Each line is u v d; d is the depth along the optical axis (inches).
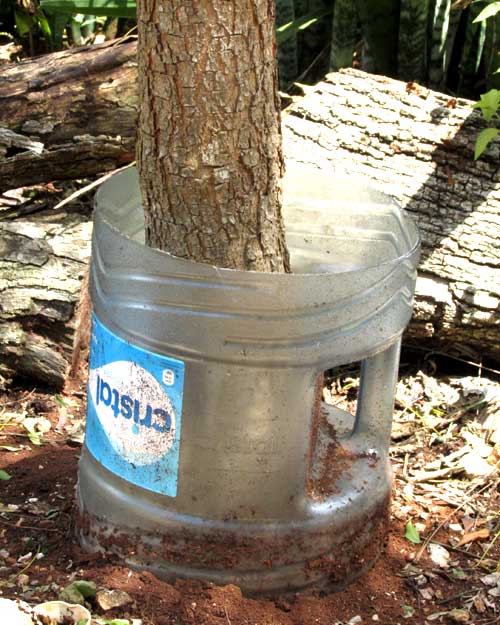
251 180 46.2
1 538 52.3
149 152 46.3
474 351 65.8
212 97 44.7
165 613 47.4
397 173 65.7
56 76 66.1
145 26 44.8
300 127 67.5
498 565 53.0
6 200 70.6
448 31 81.4
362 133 66.7
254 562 47.8
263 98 45.6
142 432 47.1
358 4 76.4
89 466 50.0
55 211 66.6
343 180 52.4
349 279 45.2
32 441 59.7
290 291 44.5
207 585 48.0
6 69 66.6
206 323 44.9
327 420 53.6
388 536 53.6
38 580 49.4
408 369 66.8
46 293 61.6
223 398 45.7
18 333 62.1
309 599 48.8
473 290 63.2
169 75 44.7
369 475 50.5
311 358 45.7
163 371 45.9
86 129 66.6
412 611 49.8
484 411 62.9
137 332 46.1
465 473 58.9
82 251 62.6
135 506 48.1
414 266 48.5
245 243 46.9
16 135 65.4
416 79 78.2
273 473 46.9
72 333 62.2
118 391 47.4
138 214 52.4
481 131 65.8
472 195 64.9
